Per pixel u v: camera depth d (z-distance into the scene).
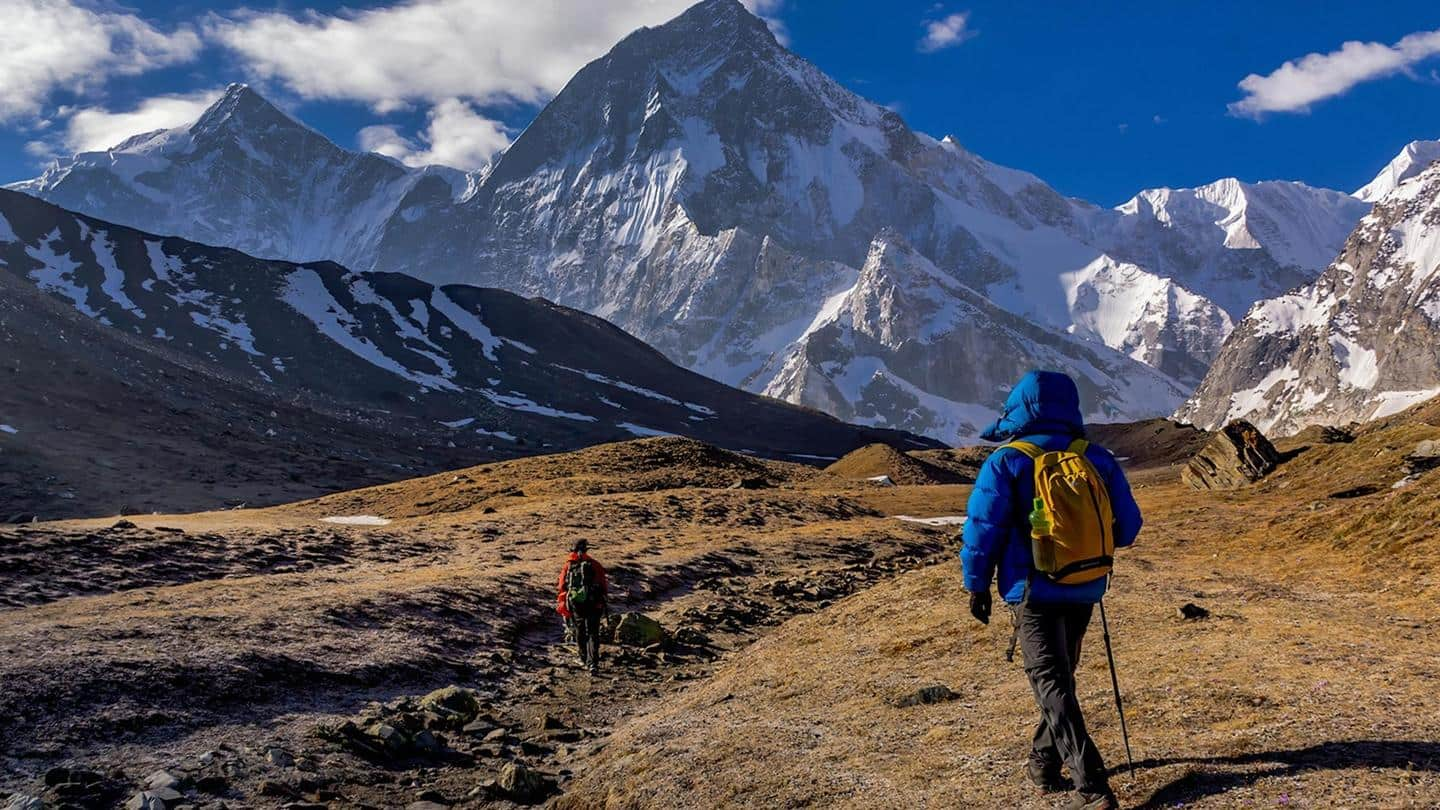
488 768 10.45
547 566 26.45
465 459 164.38
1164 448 172.75
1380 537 15.05
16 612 15.86
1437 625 9.45
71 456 103.31
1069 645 5.59
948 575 16.12
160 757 10.01
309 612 16.84
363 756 10.70
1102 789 5.26
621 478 65.31
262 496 102.44
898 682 9.93
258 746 10.62
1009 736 7.17
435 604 19.16
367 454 148.12
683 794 7.62
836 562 34.66
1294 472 33.16
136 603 17.16
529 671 16.22
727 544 35.88
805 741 8.31
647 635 18.39
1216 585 13.88
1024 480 5.58
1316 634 9.21
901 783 6.71
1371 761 5.45
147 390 145.88
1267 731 6.24
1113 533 5.52
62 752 9.80
